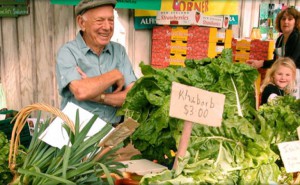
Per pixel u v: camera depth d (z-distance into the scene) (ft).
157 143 4.02
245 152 3.85
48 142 3.98
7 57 10.23
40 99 10.68
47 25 10.25
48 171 3.61
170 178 3.30
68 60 7.44
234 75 4.22
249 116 4.26
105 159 3.77
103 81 7.22
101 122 4.60
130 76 8.34
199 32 10.28
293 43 12.09
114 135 3.67
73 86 7.17
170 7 10.64
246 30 14.82
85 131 3.79
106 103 7.39
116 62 8.20
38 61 10.43
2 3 9.66
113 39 10.13
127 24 11.21
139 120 4.36
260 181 3.73
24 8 9.93
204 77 4.22
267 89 10.68
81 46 7.66
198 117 3.46
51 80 10.62
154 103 4.01
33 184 3.54
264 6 15.08
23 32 10.16
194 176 3.33
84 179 3.52
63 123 4.11
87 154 3.78
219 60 4.32
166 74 4.17
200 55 10.35
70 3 9.62
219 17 11.12
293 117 4.29
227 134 3.87
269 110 4.38
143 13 11.28
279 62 10.67
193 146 3.74
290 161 4.03
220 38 10.96
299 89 11.36
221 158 3.74
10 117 7.73
